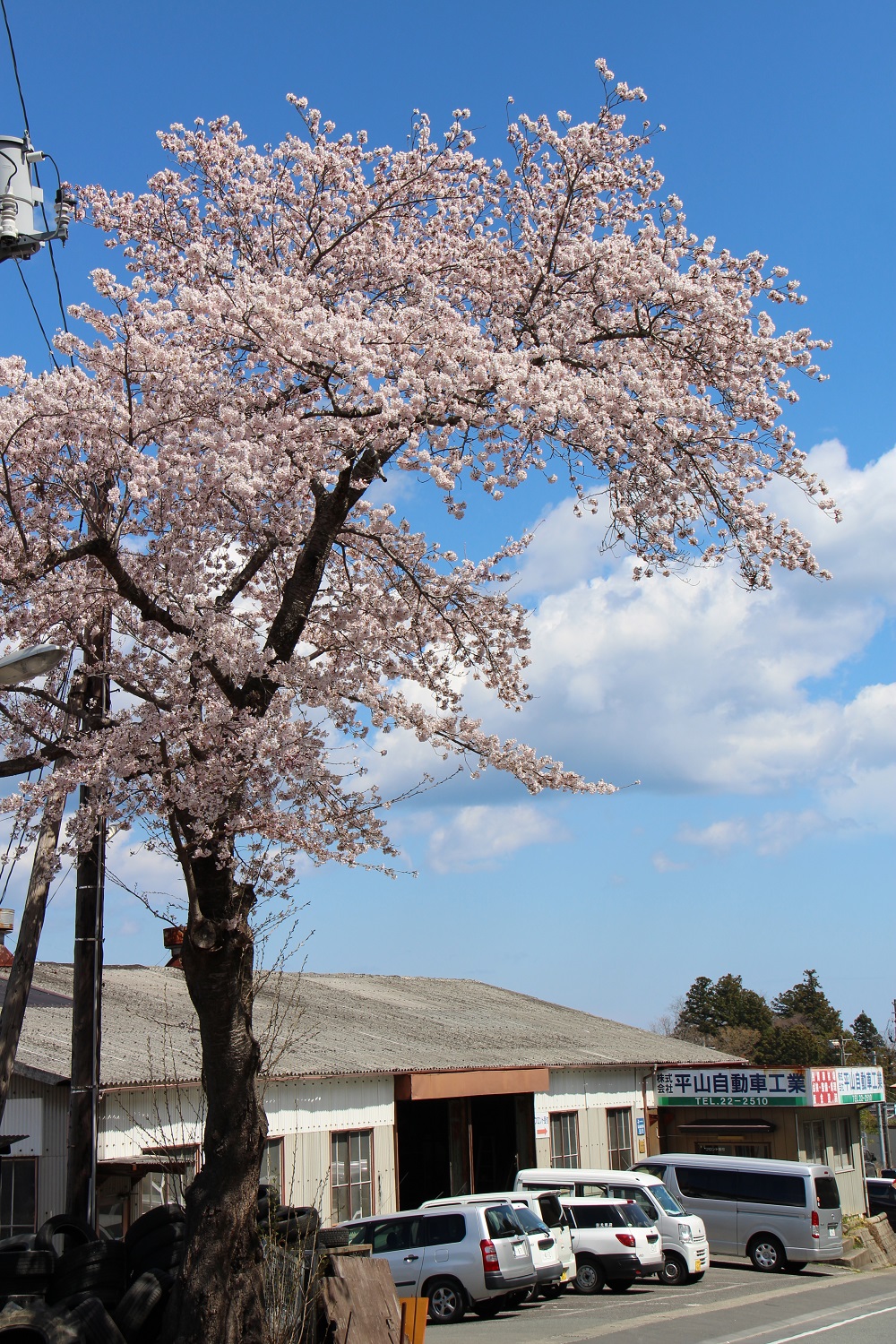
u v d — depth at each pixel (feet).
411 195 37.42
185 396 32.89
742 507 32.81
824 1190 77.61
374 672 35.96
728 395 33.83
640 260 33.86
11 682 25.05
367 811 33.65
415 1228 54.95
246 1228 26.27
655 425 31.89
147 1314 26.63
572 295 34.60
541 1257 56.44
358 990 94.38
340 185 37.58
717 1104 92.99
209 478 31.32
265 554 34.09
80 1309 25.98
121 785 32.01
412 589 35.58
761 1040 214.48
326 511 31.37
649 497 32.58
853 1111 103.76
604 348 33.35
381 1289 31.24
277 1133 59.16
